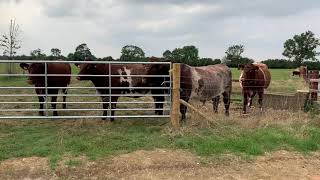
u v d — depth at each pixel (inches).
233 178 300.5
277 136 386.9
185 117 446.9
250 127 423.2
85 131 406.3
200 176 301.4
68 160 318.7
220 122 434.6
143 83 487.5
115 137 382.3
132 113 526.9
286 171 317.4
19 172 299.0
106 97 478.6
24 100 656.4
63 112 524.4
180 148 356.2
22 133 401.7
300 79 1194.0
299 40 3503.9
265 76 608.1
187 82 457.1
